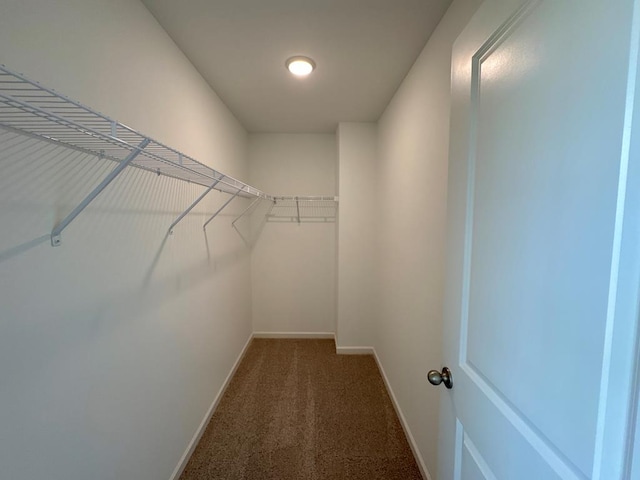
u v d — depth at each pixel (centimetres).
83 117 88
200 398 180
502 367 64
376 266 275
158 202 132
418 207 159
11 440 69
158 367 132
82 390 89
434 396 137
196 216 174
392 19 132
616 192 38
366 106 233
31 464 74
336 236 311
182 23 133
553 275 49
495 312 67
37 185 74
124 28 108
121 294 107
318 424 190
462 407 81
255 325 334
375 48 154
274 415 199
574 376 45
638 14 36
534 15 55
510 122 62
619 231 38
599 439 41
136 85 116
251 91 204
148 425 125
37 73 74
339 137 276
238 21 132
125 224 109
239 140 272
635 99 36
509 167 62
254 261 327
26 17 72
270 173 316
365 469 156
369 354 293
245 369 262
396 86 197
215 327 207
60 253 81
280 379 245
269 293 330
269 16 129
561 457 47
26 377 72
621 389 38
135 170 115
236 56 160
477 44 74
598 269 41
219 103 214
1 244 66
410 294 173
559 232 48
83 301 89
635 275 36
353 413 202
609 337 39
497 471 64
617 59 38
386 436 180
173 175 133
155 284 130
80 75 88
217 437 178
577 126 45
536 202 53
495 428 65
